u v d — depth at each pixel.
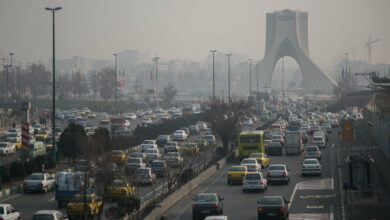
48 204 120.25
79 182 114.19
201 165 194.25
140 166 164.50
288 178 149.62
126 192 112.00
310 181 154.38
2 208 93.94
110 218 93.56
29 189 136.12
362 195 123.81
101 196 106.25
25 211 111.94
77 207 96.19
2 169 151.88
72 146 193.00
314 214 105.56
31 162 166.88
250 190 137.75
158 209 105.75
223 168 194.88
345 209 110.38
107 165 110.75
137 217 99.00
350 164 123.19
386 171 167.38
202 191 140.62
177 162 172.00
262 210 95.62
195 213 99.62
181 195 130.25
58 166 187.38
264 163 186.75
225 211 110.62
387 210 107.81
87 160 114.25
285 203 98.88
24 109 172.75
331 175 165.88
